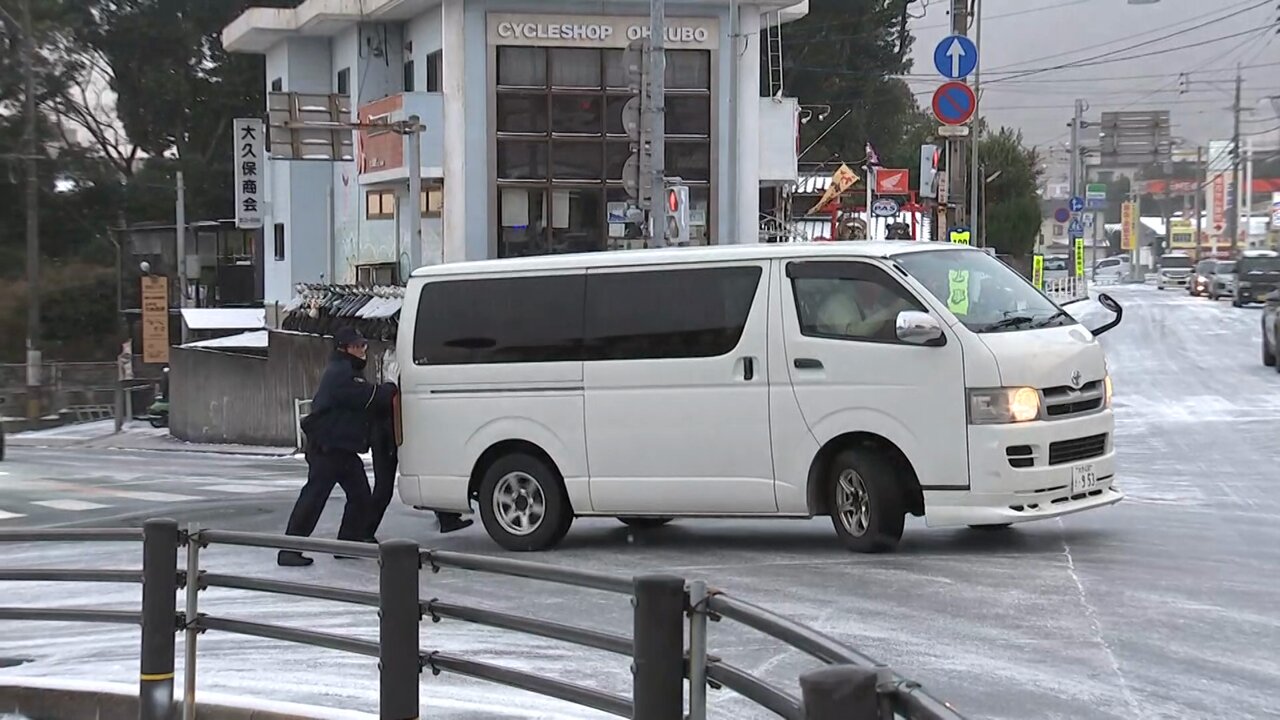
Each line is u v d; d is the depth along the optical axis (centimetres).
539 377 1335
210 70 7188
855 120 6975
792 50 6725
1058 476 1179
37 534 760
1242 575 1099
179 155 7194
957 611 995
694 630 504
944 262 1240
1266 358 3356
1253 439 2130
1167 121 7162
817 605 1031
